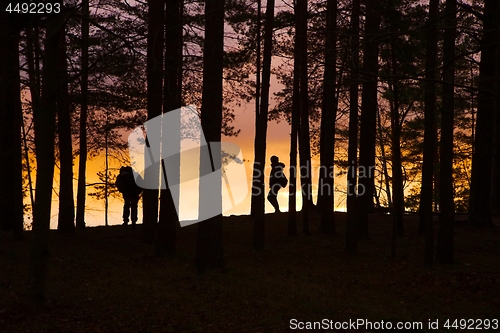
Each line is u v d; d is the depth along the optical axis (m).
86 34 10.34
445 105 12.20
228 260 13.30
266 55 14.92
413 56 13.70
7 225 17.14
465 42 13.93
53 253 13.23
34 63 12.20
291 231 16.67
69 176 15.88
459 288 10.17
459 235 16.72
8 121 16.44
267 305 8.99
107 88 13.67
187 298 9.34
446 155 12.54
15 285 9.84
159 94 14.23
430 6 11.96
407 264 12.92
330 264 13.11
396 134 14.92
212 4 11.33
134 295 9.40
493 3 13.74
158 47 13.13
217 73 11.44
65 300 8.87
